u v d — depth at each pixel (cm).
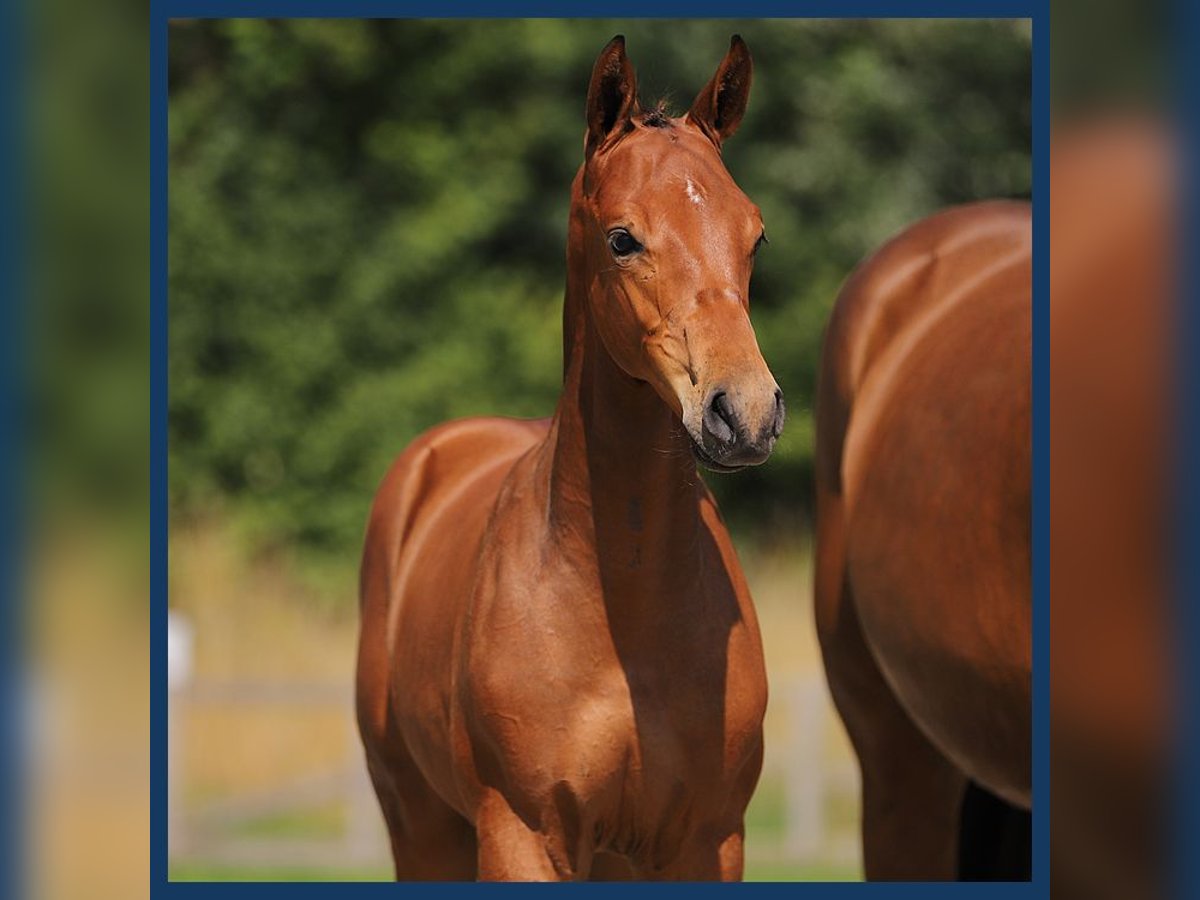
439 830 884
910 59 2991
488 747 699
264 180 2759
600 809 693
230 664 2316
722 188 639
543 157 2903
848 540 883
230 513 2644
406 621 850
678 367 612
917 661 812
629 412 664
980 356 797
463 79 2864
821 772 1894
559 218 2880
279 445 2691
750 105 2908
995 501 735
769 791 2077
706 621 696
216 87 2792
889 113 2939
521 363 2797
